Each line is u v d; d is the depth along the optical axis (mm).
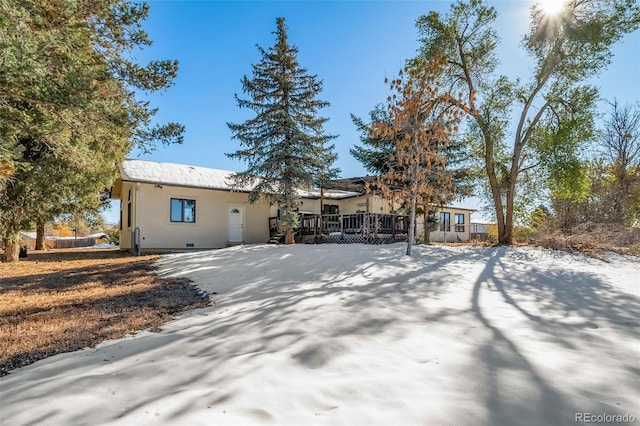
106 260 11781
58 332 3855
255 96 13422
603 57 11312
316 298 5039
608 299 5031
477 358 2787
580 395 2174
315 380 2391
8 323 4242
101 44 8641
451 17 12273
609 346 3057
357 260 8516
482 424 1864
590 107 11867
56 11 6730
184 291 6160
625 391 2225
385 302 4738
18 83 5773
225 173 18516
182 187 15500
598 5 11117
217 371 2564
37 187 9492
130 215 15742
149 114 8633
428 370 2555
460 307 4523
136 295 5852
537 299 5023
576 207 13773
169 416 1931
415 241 14250
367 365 2650
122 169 14773
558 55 11617
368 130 15602
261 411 1984
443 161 9023
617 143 15766
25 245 12695
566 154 11930
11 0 5590
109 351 3164
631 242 11562
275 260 9117
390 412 1978
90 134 7297
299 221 14688
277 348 3078
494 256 9734
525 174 13500
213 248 16625
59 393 2248
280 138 13508
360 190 16641
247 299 5293
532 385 2309
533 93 12172
